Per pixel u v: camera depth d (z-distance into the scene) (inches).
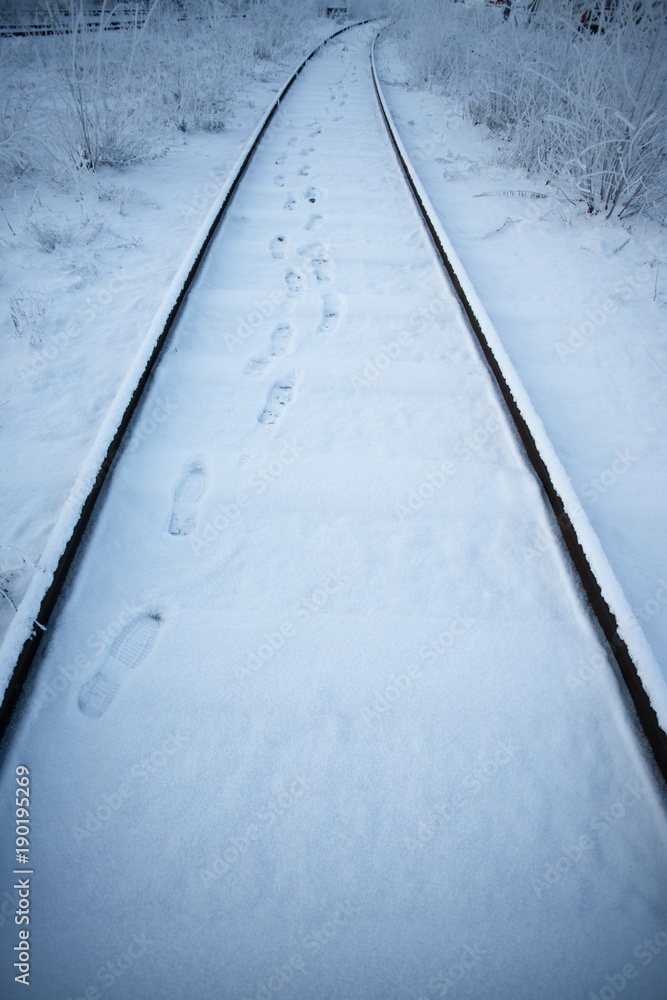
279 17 411.2
